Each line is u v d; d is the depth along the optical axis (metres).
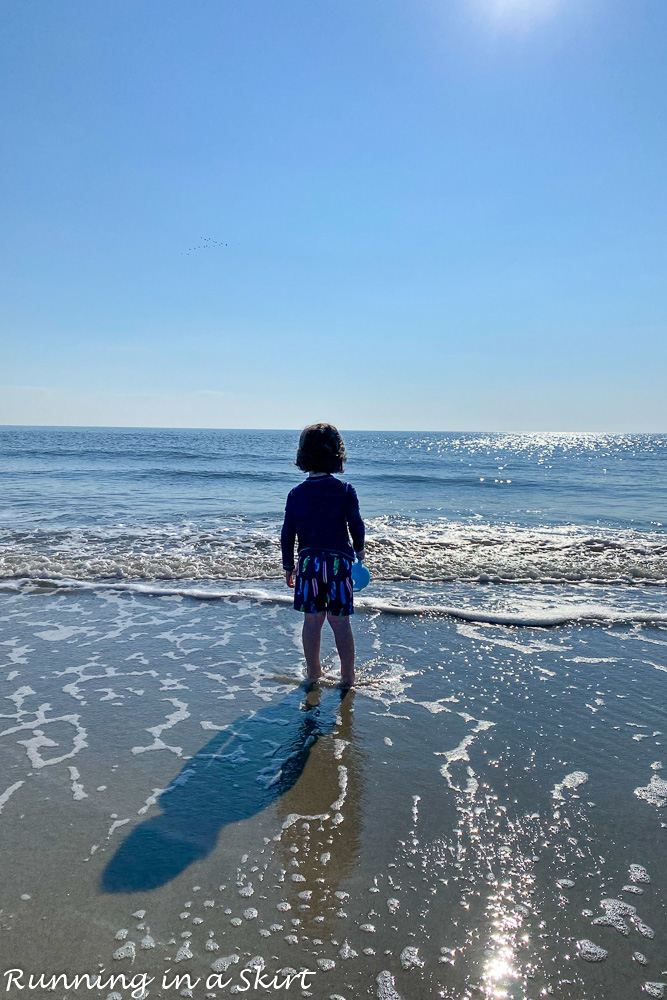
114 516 12.56
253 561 8.13
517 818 2.78
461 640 5.27
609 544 9.70
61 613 5.98
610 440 128.88
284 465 30.27
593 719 3.81
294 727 3.70
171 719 3.79
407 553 8.96
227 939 2.08
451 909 2.22
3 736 3.55
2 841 2.59
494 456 48.09
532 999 1.86
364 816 2.79
